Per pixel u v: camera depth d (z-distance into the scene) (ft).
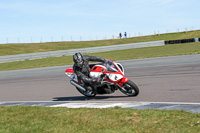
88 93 33.04
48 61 115.96
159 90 32.71
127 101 27.71
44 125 19.08
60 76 60.34
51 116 21.85
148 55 98.32
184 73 45.24
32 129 18.24
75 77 31.91
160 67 58.29
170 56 83.76
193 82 35.78
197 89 30.81
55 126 18.61
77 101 30.73
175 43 159.84
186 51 97.81
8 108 27.48
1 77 73.31
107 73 28.94
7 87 51.16
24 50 184.85
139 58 89.04
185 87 32.89
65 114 22.30
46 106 28.43
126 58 93.97
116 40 239.71
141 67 62.44
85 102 29.40
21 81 58.85
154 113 20.11
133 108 23.49
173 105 23.45
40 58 133.59
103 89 30.22
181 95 28.48
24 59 130.00
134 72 54.39
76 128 17.63
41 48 194.70
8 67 107.55
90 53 140.77
